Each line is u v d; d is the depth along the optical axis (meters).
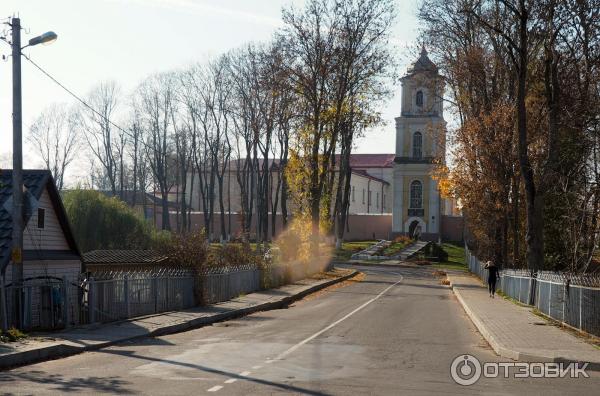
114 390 11.00
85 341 17.23
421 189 97.81
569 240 36.00
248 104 74.81
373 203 128.38
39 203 25.22
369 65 55.53
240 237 75.44
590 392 11.76
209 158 103.88
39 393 10.76
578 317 20.28
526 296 30.94
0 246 22.58
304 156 57.44
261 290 40.09
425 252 82.69
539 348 16.08
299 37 54.75
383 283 51.88
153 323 21.55
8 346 15.27
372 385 11.70
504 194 45.03
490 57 45.31
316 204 57.19
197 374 12.62
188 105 86.75
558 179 35.12
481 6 43.34
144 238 56.25
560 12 34.16
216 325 23.16
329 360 14.61
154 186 112.25
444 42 47.84
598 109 34.97
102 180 113.75
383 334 20.05
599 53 34.50
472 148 45.25
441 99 51.12
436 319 25.53
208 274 30.73
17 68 18.97
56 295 19.52
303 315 27.02
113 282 22.08
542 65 38.38
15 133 19.09
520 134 34.81
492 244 49.53
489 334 18.77
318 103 55.56
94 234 54.97
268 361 14.33
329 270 61.69
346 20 54.44
